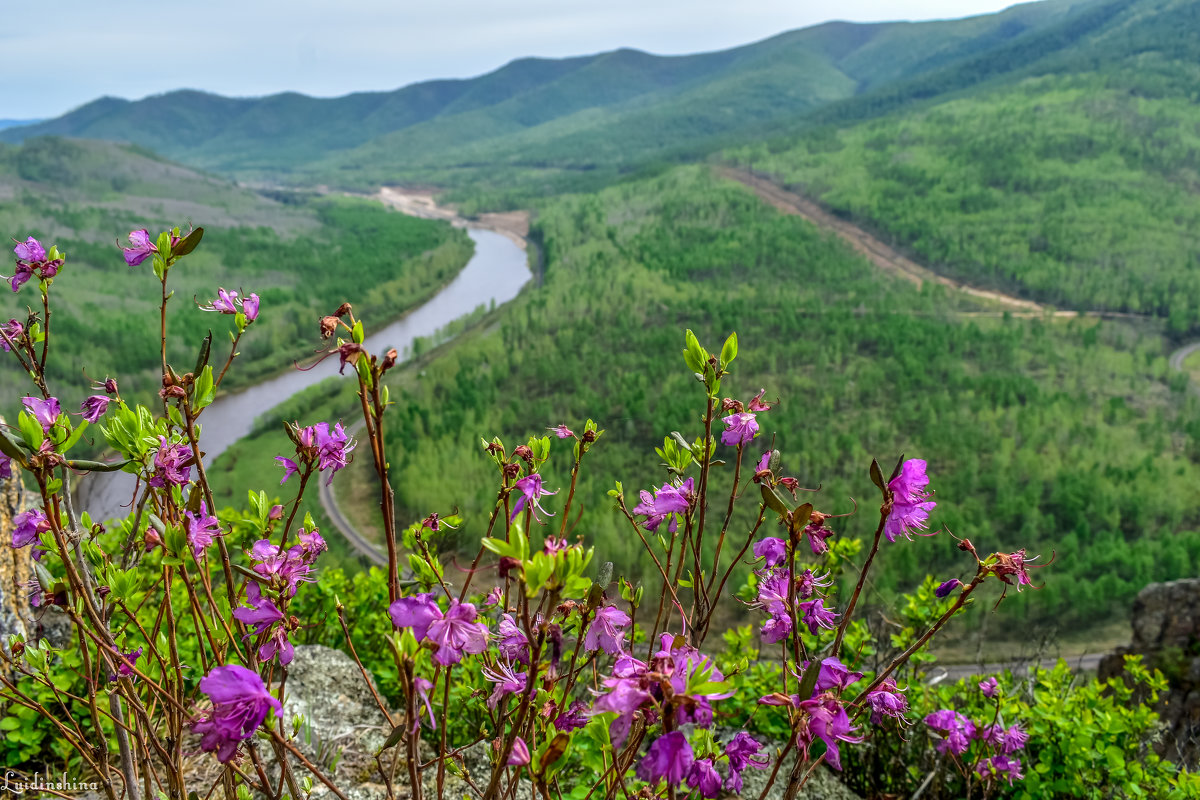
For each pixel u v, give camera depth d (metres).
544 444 1.95
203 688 1.33
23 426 1.54
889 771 4.18
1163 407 96.69
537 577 1.36
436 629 1.38
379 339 113.19
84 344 89.56
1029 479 74.88
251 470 57.34
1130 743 4.28
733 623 22.28
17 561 4.23
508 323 116.81
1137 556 57.34
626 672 1.40
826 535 1.82
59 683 3.36
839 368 109.50
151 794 1.84
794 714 1.56
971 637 30.77
